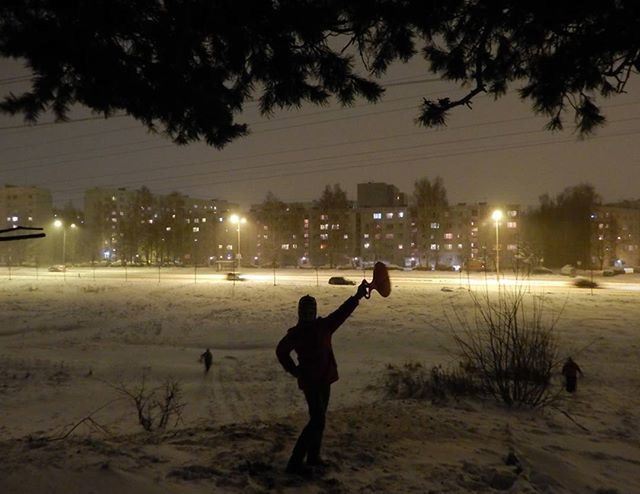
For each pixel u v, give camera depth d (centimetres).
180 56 467
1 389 1560
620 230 13238
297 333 454
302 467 442
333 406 1188
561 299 3959
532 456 550
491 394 923
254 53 481
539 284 5356
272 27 447
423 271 8531
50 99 500
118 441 546
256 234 14950
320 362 451
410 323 2969
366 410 771
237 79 510
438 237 11369
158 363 1989
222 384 1631
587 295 4228
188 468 434
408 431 627
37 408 1341
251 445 519
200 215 15912
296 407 1305
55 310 3753
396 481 443
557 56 482
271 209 14038
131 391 1521
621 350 2059
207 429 610
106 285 5562
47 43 428
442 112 522
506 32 491
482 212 12312
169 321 3219
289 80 496
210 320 3241
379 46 481
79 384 1644
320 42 468
